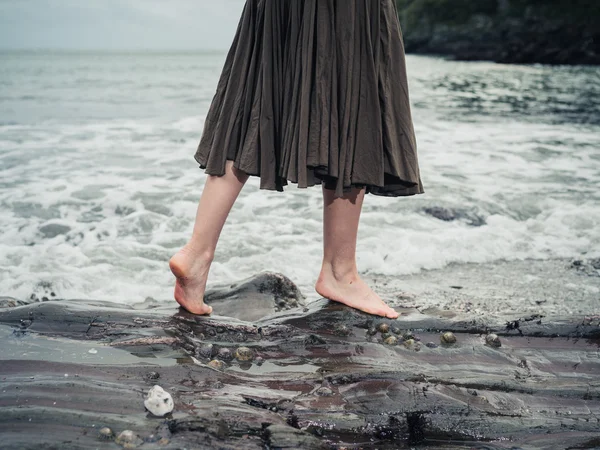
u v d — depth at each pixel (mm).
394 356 2559
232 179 2711
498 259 4305
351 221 2855
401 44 2668
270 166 2625
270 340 2658
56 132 8984
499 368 2498
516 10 44094
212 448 1782
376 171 2609
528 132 10109
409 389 2260
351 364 2477
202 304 2867
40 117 10688
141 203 5262
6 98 14094
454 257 4273
